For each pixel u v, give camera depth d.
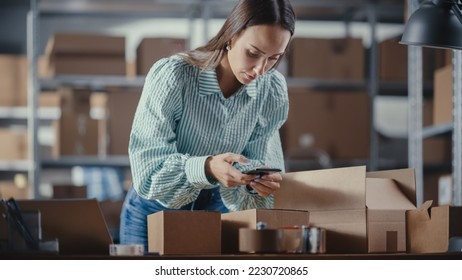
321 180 2.19
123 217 2.74
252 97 2.50
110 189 5.72
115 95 5.57
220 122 2.51
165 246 1.98
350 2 5.84
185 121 2.49
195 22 6.14
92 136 5.62
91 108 5.75
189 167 2.25
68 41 5.54
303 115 5.70
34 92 5.57
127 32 6.22
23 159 5.70
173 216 1.99
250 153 2.66
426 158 5.60
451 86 4.56
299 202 2.22
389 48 5.82
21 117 5.87
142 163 2.35
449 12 2.59
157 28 6.23
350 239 2.13
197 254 2.00
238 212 2.09
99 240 2.17
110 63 5.58
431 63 5.62
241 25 2.24
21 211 1.98
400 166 6.13
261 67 2.27
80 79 5.57
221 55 2.40
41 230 2.12
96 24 6.18
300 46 5.75
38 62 5.76
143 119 2.40
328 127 5.72
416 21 2.60
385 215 2.16
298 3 5.82
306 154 5.70
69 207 2.15
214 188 2.65
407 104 6.25
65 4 5.82
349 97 5.74
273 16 2.20
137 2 5.74
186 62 2.43
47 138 6.02
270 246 1.92
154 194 2.35
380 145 6.18
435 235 2.17
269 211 2.04
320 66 5.76
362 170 2.12
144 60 5.55
